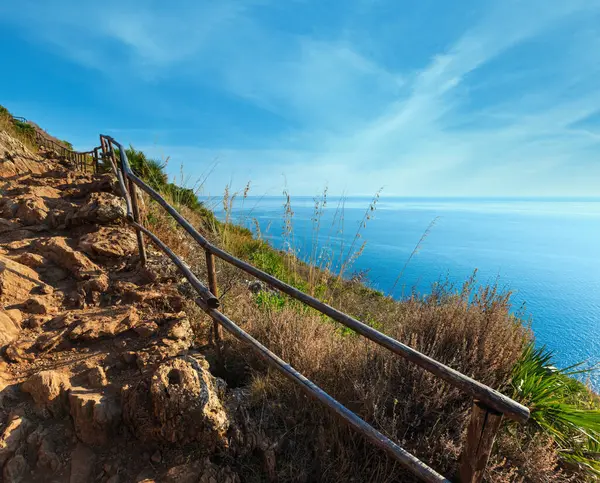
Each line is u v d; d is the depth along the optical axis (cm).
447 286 322
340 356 271
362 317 413
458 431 202
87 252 372
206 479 183
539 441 208
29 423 197
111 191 509
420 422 216
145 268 364
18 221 421
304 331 294
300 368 262
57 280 336
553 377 255
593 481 208
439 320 277
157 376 207
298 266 494
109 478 183
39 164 724
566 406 230
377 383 226
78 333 258
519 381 246
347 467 203
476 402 125
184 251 471
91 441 197
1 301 289
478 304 274
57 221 428
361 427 161
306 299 199
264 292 433
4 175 604
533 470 197
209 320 322
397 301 427
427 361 140
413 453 199
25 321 274
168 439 194
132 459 193
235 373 286
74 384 219
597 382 278
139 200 493
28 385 211
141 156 801
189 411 194
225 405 222
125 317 284
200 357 246
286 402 246
